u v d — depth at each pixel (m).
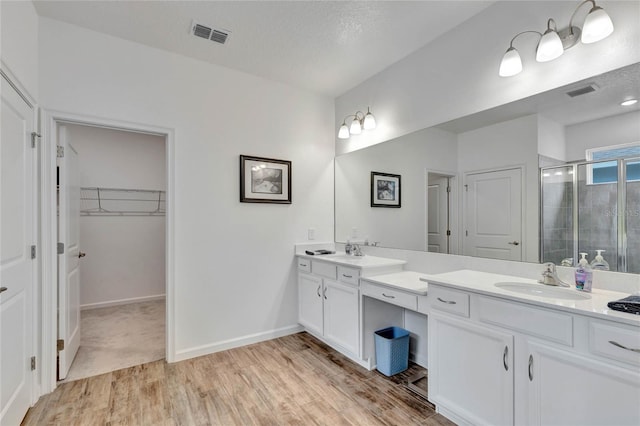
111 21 2.19
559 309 1.32
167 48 2.55
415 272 2.59
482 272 2.09
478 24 2.12
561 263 1.74
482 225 2.11
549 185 1.78
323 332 2.86
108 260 4.23
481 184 2.11
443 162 2.35
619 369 1.17
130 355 2.70
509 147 1.96
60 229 2.25
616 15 1.52
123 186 4.34
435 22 2.21
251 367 2.48
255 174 3.00
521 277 1.91
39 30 2.10
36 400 2.00
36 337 2.01
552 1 1.74
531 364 1.42
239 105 2.94
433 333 1.86
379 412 1.90
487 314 1.58
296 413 1.90
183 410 1.93
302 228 3.31
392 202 2.79
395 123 2.77
